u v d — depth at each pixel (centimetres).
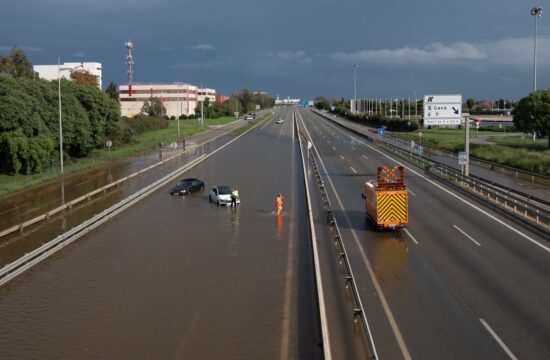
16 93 5788
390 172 3145
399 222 2980
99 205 4103
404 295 1994
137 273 2400
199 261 2577
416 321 1750
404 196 2978
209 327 1805
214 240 2981
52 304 2034
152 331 1781
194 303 2023
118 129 8794
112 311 1956
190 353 1619
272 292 2130
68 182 5428
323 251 2655
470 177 4447
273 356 1590
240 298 2069
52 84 7138
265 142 9656
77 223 3478
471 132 12188
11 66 11569
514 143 8925
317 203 3991
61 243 2881
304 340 1692
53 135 6347
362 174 5550
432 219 3303
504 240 2777
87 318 1895
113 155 7694
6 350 1659
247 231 3181
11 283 2286
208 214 3706
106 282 2280
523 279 2152
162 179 5159
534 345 1561
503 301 1912
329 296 2017
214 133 12119
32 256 2527
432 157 7150
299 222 3406
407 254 2547
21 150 5559
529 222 3127
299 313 1911
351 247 2697
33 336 1758
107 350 1648
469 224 3159
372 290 2058
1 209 4062
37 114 6028
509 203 3488
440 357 1496
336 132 12019
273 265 2494
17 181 5219
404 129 12331
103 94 8062
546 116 7894
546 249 2594
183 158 7369
